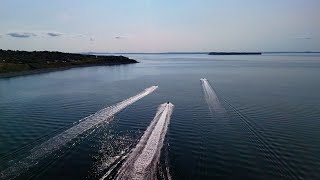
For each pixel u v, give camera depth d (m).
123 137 29.23
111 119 36.22
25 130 31.70
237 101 48.28
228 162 24.03
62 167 22.36
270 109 42.38
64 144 27.12
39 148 26.12
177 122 35.25
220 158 24.77
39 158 23.94
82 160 23.56
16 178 20.56
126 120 35.78
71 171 21.77
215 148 26.94
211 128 32.91
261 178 21.59
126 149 25.81
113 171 21.50
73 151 25.41
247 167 23.27
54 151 25.41
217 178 21.36
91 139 28.55
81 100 49.19
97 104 45.62
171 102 47.50
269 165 23.69
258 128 33.12
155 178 20.38
